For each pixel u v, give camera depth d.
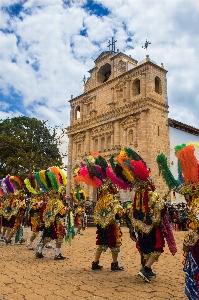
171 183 4.95
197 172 4.46
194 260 4.02
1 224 11.79
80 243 11.86
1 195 12.00
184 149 4.59
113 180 6.70
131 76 31.30
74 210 16.14
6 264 7.32
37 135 34.56
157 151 27.88
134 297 4.80
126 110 30.31
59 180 8.53
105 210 6.79
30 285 5.45
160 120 29.16
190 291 3.94
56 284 5.54
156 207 5.79
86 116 36.91
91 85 37.50
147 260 6.01
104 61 36.50
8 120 39.41
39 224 9.67
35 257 8.31
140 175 6.09
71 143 38.16
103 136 33.38
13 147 32.19
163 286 5.48
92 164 7.32
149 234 5.89
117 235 6.73
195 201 4.24
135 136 29.05
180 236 14.89
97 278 6.02
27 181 10.04
